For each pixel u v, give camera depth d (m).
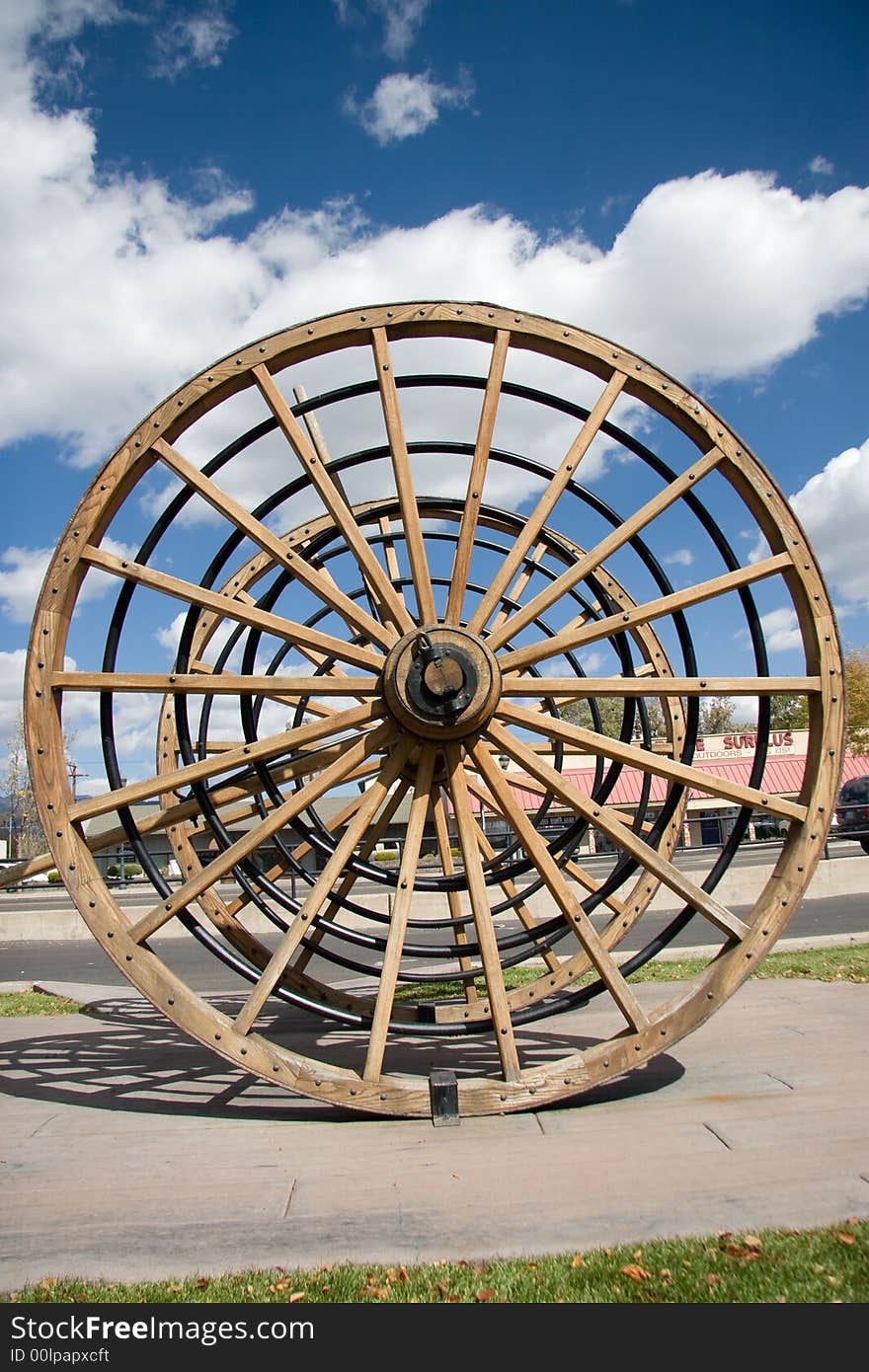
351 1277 3.16
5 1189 4.05
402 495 5.31
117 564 5.19
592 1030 7.25
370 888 22.44
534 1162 4.18
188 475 5.21
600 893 6.07
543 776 5.20
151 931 5.00
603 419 5.43
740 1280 3.02
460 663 5.12
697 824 35.97
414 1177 4.05
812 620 5.32
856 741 37.09
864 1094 5.03
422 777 5.29
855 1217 3.44
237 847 5.09
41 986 10.80
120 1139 4.75
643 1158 4.16
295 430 5.28
